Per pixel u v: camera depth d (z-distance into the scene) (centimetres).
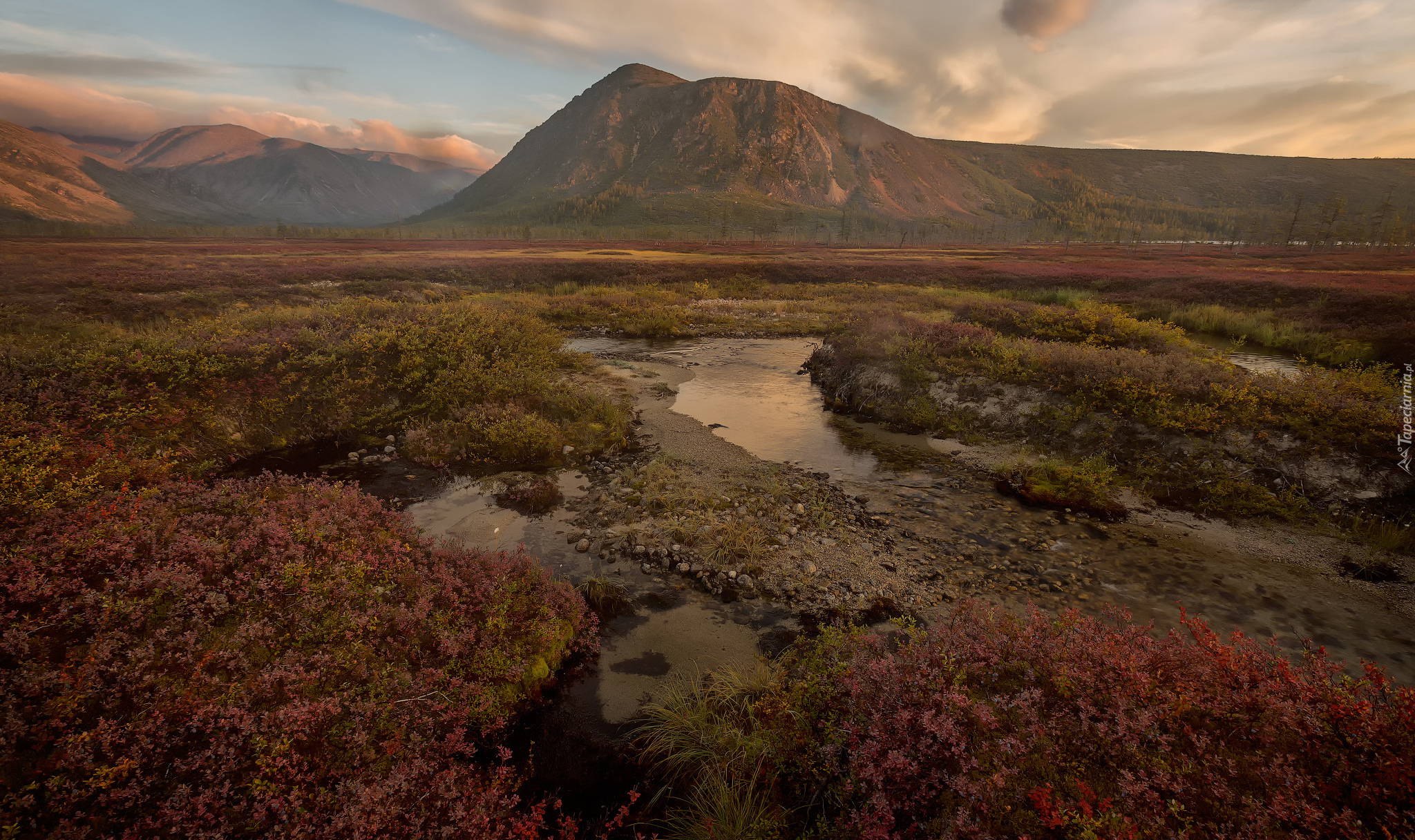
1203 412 1194
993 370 1538
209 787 406
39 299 2534
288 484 843
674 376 2039
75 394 1130
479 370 1568
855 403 1683
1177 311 2952
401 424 1410
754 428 1512
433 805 439
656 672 653
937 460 1309
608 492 1117
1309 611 764
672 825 470
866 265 5375
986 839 355
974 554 909
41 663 438
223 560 595
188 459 1145
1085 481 1127
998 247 12850
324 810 414
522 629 647
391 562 678
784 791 489
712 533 952
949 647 522
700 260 5844
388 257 5788
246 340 1459
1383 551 888
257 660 506
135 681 449
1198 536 961
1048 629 553
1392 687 622
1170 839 341
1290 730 410
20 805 360
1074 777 392
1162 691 443
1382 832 331
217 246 7919
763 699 566
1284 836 333
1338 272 4338
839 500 1095
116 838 369
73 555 545
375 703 496
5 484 763
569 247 9494
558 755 538
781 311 3500
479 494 1105
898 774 414
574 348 2495
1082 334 1972
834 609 763
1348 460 1026
